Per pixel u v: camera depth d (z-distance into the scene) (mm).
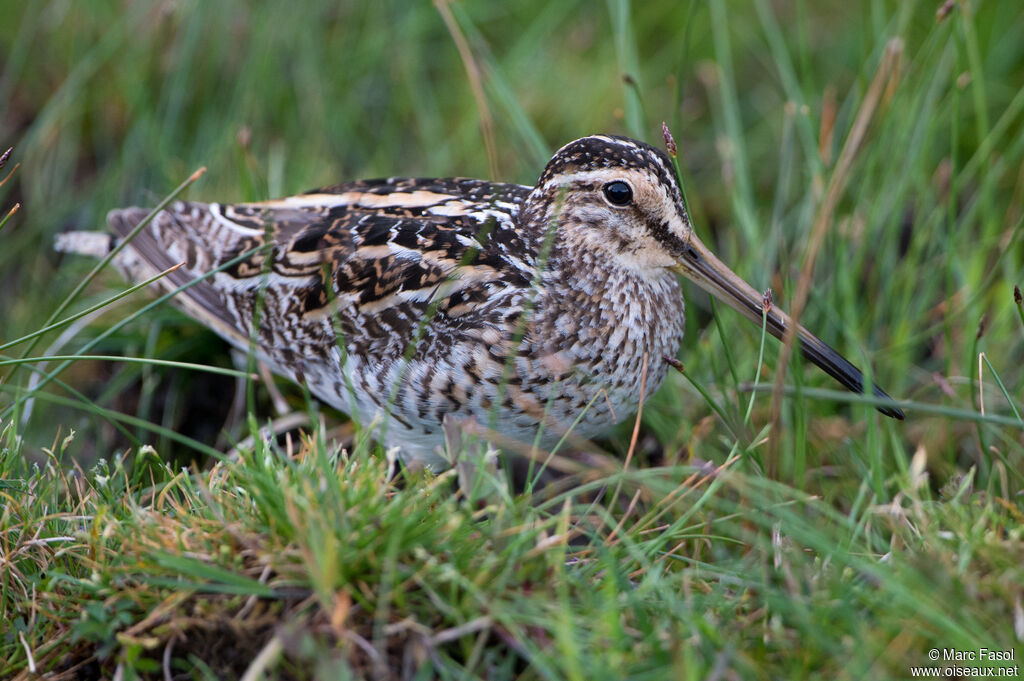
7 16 12016
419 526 6090
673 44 12055
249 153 9805
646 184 7879
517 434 7992
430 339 7855
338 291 8250
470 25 10469
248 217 9125
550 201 8102
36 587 6410
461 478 6836
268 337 8695
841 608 5723
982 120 9633
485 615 5824
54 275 10797
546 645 5801
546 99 11734
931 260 10000
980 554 6156
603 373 7984
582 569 6398
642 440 9203
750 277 9734
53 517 6559
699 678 5445
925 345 10031
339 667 5535
